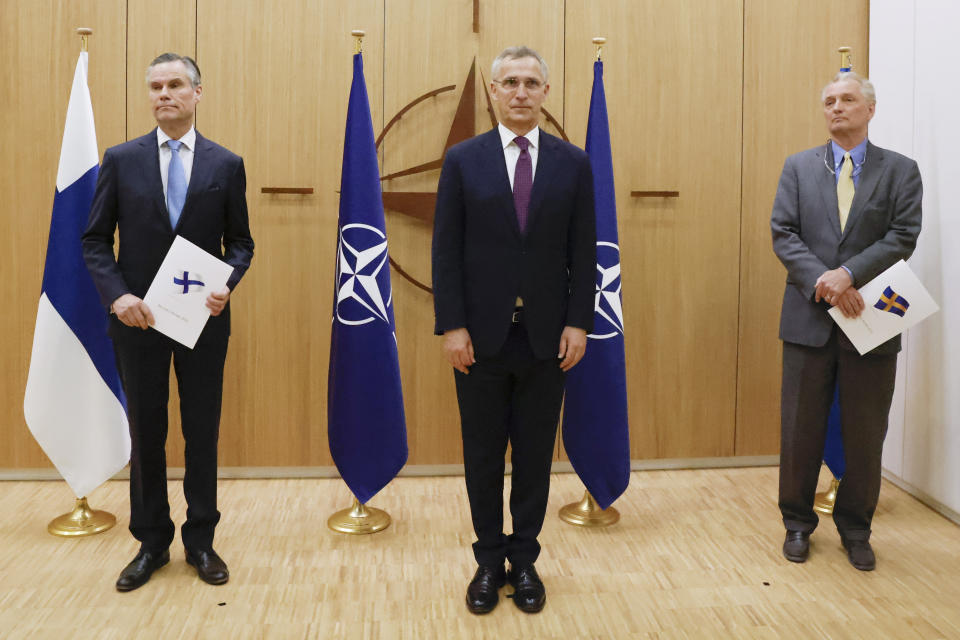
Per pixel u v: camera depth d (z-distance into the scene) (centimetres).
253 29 334
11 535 283
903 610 231
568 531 293
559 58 346
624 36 349
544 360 218
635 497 330
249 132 336
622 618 226
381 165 342
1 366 337
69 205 283
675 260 357
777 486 343
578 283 219
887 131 343
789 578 253
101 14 328
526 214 215
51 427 285
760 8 354
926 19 312
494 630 218
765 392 367
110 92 330
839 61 359
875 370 259
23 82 329
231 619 222
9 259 333
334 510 312
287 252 341
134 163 234
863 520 271
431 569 259
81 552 269
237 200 245
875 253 252
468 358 214
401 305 346
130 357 235
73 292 285
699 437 365
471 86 340
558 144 220
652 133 352
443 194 218
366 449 294
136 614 224
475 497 229
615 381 302
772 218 276
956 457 299
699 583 249
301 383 346
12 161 330
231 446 346
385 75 339
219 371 245
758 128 357
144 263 233
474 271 215
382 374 295
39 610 226
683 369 362
